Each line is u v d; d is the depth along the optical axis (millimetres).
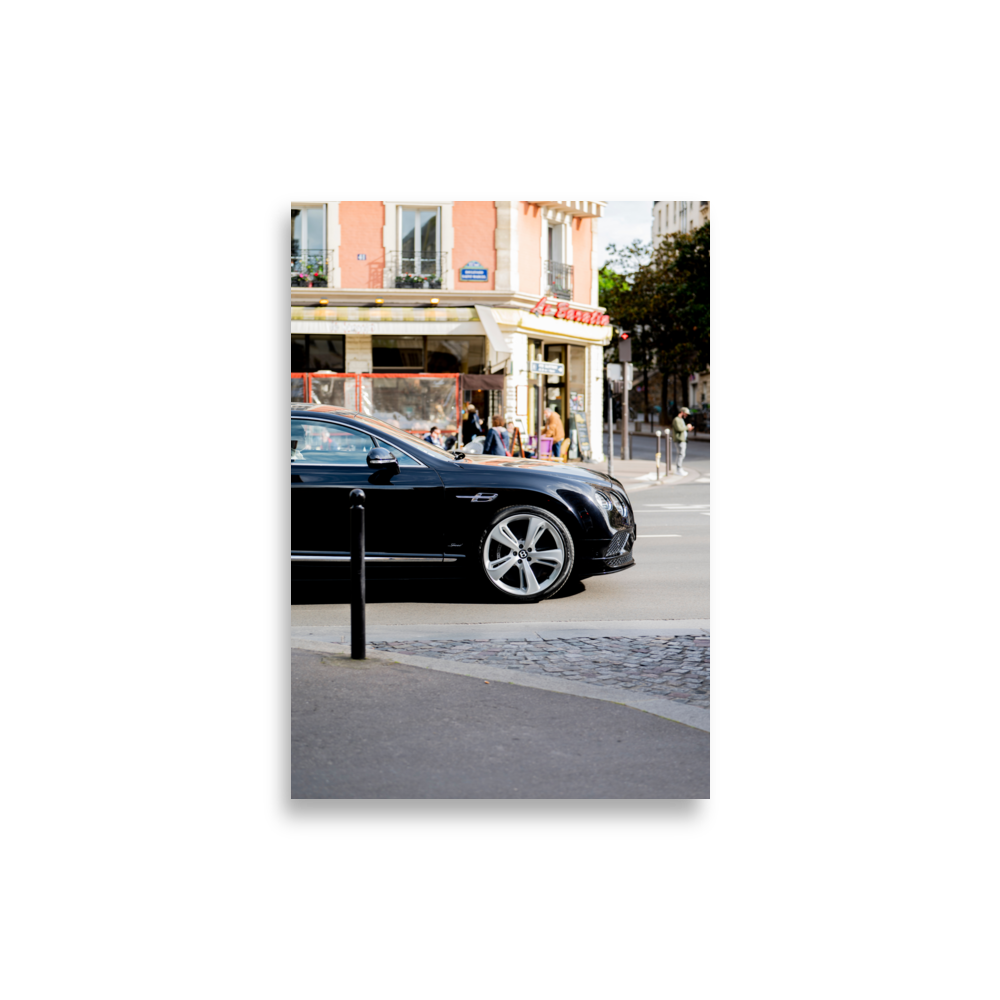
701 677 5863
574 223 33500
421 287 29453
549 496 8727
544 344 33062
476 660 6359
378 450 8625
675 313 54125
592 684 5746
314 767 4336
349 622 7824
